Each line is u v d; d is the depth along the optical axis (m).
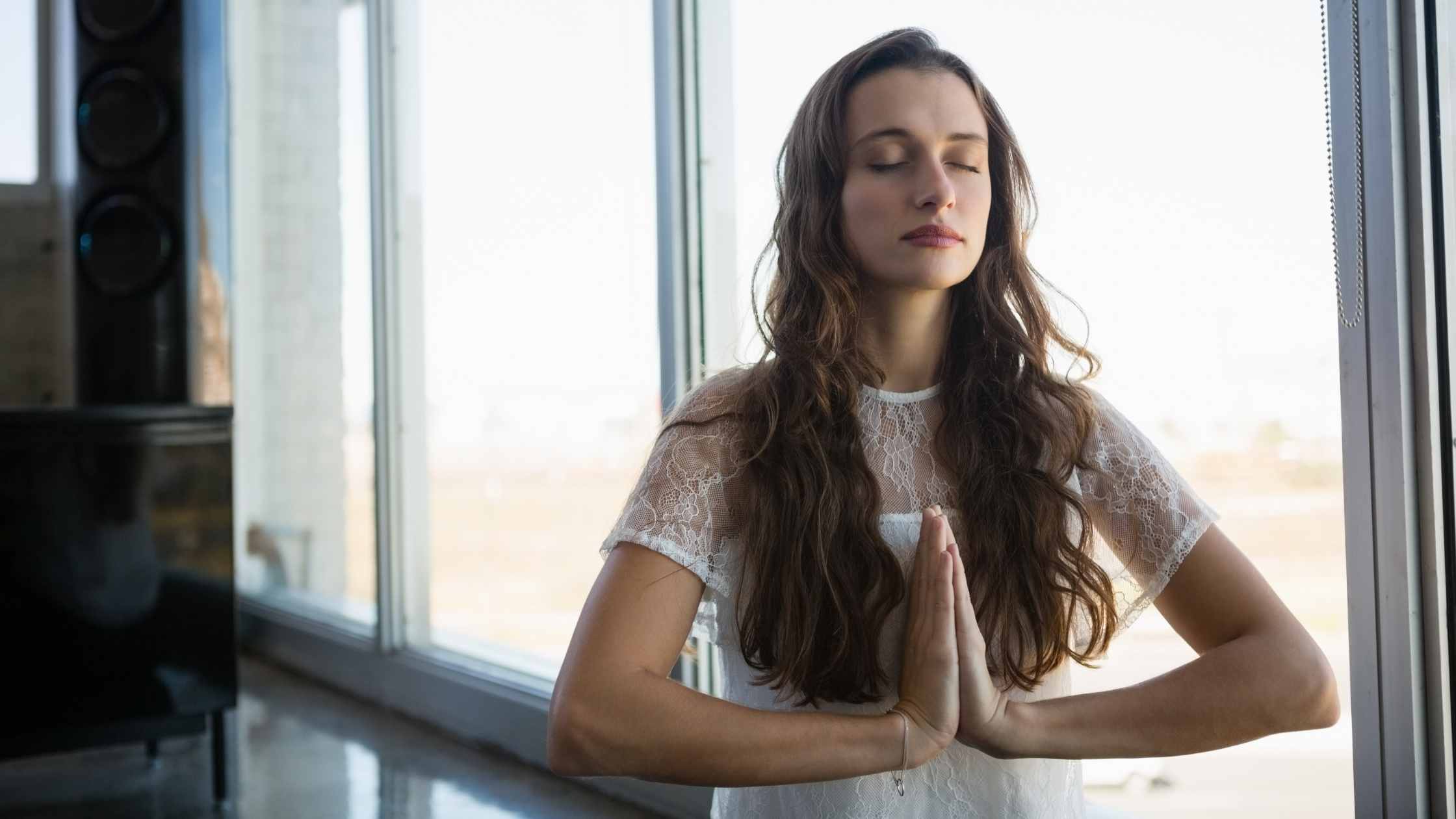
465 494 2.99
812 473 0.83
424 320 3.23
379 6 3.32
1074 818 0.91
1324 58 1.27
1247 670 0.83
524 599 2.71
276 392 4.11
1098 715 0.81
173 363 2.71
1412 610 1.23
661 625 0.81
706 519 0.84
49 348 4.09
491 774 2.69
